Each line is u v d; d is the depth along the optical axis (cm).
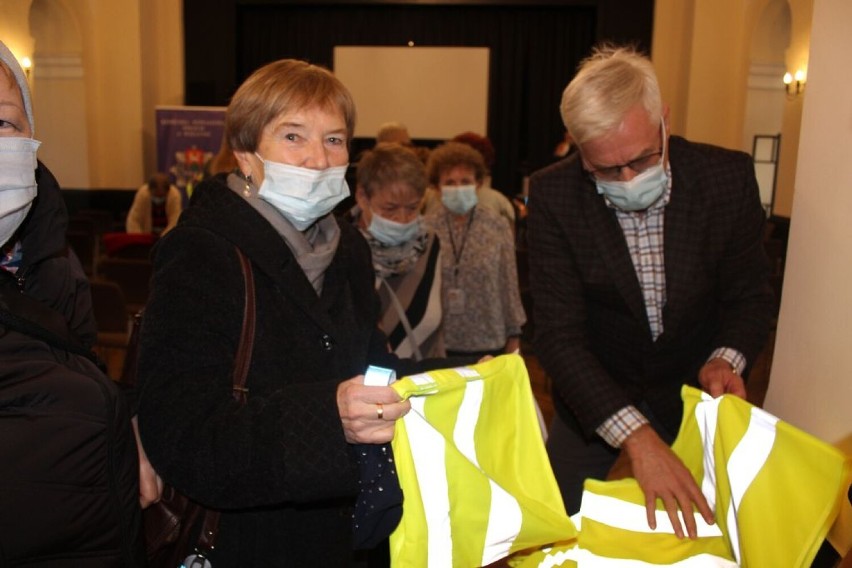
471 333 265
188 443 99
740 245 163
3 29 834
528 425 121
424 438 109
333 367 119
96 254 660
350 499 124
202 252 110
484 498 111
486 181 428
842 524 122
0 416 86
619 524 128
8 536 85
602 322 170
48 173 108
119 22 956
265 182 115
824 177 137
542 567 124
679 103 933
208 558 114
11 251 105
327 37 1091
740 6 868
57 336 95
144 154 980
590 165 151
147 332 105
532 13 1075
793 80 733
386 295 211
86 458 90
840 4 132
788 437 110
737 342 160
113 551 96
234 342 110
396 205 207
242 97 117
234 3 1021
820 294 138
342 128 119
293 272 116
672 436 175
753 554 110
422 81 1091
